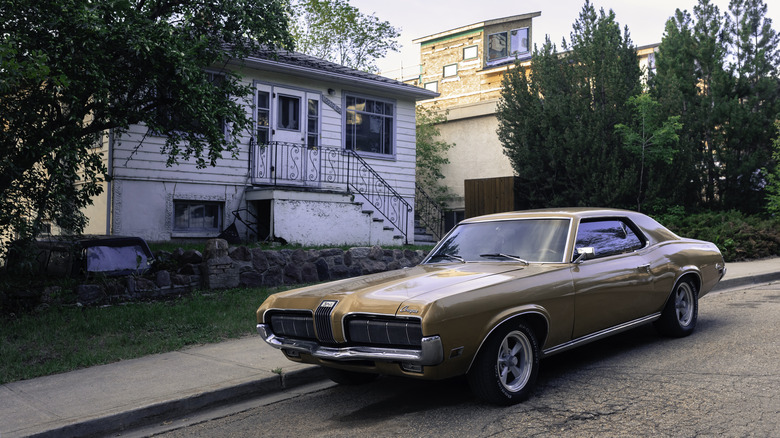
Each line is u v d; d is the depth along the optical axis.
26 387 5.45
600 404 4.42
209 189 14.38
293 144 15.17
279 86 15.57
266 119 15.36
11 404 4.96
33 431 4.30
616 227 5.93
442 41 42.28
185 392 5.06
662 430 3.85
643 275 5.80
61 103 8.16
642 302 5.81
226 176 14.62
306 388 5.51
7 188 7.68
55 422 4.46
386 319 4.21
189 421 4.80
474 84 40.38
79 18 6.85
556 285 4.84
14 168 7.39
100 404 4.86
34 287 7.78
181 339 6.95
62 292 7.78
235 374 5.56
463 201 21.02
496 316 4.37
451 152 21.88
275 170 14.95
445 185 22.00
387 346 4.25
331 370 5.36
